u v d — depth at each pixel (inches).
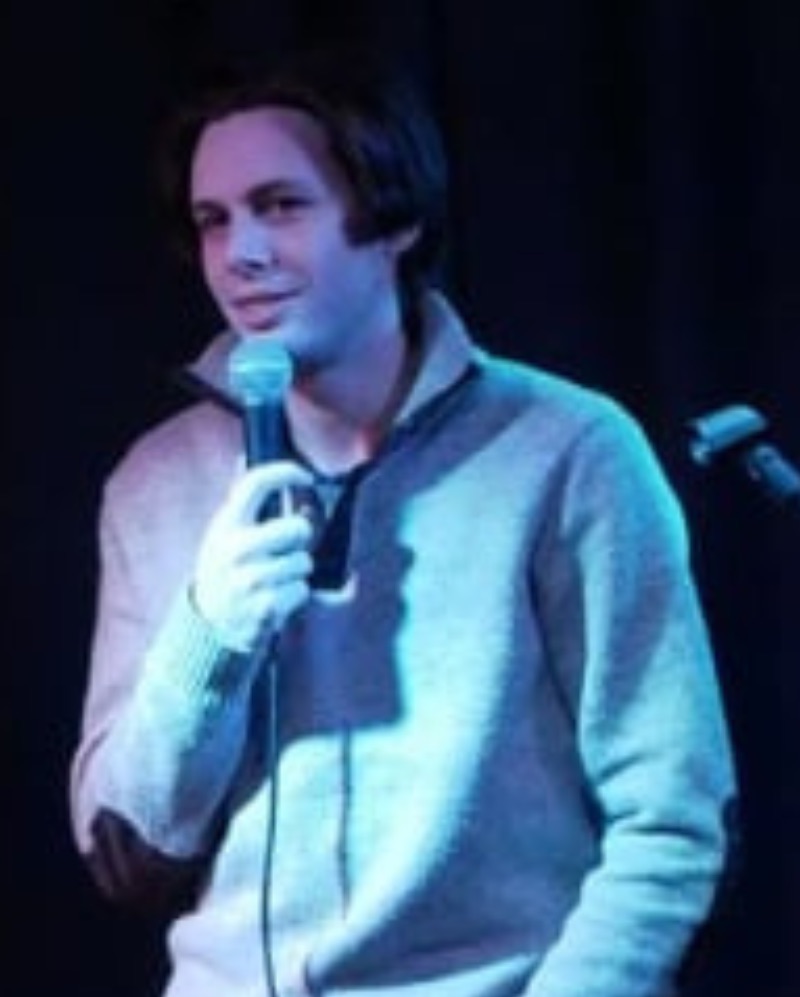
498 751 199.3
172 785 200.1
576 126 295.9
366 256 206.7
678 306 292.7
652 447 289.7
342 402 211.2
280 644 203.6
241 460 214.5
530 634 203.0
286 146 202.2
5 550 302.5
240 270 201.6
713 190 294.7
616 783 203.2
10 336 300.7
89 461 301.0
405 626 202.7
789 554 294.7
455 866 197.6
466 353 212.5
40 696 303.7
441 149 218.2
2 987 306.5
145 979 304.2
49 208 300.2
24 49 300.2
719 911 205.5
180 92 297.4
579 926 198.4
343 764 201.0
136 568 216.4
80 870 305.0
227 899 207.2
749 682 297.9
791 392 293.9
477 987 197.5
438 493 206.5
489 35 296.5
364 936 197.8
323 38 292.7
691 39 293.4
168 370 291.7
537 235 296.5
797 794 297.3
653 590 204.4
